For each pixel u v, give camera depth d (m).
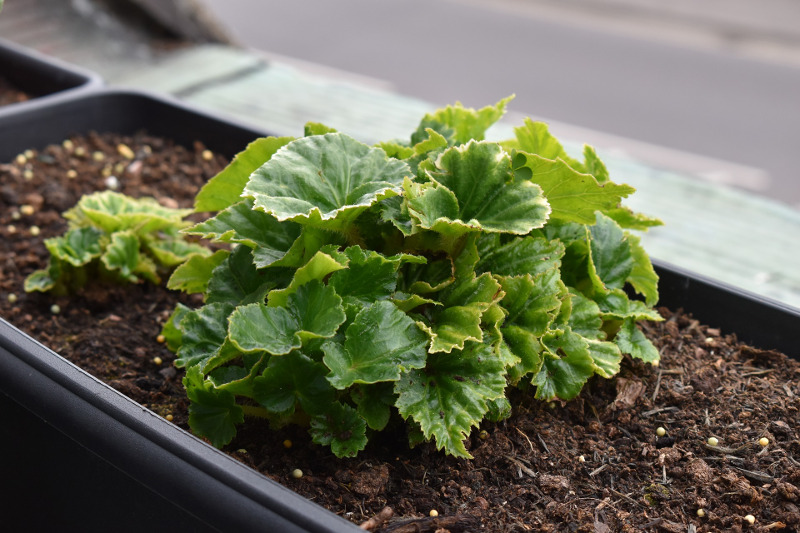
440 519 0.68
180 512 0.66
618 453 0.74
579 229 0.78
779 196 1.95
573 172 0.73
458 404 0.70
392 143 0.81
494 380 0.70
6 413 0.72
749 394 0.78
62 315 0.87
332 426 0.71
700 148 2.16
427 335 0.70
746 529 0.70
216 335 0.73
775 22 3.02
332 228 0.72
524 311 0.73
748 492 0.71
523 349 0.73
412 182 0.71
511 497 0.71
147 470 0.65
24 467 0.73
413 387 0.70
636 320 0.82
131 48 1.52
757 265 1.04
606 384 0.79
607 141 2.15
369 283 0.71
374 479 0.71
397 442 0.74
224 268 0.76
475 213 0.73
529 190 0.72
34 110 1.02
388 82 2.44
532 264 0.74
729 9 3.12
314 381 0.70
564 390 0.74
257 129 1.03
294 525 0.62
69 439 0.69
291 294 0.70
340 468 0.72
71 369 0.70
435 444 0.73
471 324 0.70
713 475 0.72
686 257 1.04
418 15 3.07
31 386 0.69
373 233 0.73
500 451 0.73
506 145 0.82
